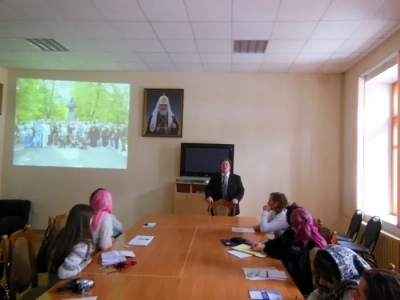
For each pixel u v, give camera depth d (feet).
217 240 9.68
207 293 5.86
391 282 3.48
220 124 19.17
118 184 19.49
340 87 18.75
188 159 18.66
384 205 15.69
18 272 7.52
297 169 18.83
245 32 13.25
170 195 19.26
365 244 13.24
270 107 19.03
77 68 19.30
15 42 15.17
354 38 13.53
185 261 7.68
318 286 5.57
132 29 13.29
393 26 12.25
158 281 6.41
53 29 13.51
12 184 19.72
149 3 10.96
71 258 6.72
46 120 19.85
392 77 14.93
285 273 6.89
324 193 18.69
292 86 18.99
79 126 19.75
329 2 10.52
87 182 19.56
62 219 9.66
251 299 5.63
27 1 11.09
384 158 15.78
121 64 18.25
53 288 6.02
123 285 6.18
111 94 19.69
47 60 17.90
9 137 19.85
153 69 19.10
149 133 19.35
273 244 8.51
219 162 18.53
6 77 19.86
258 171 18.94
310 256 7.27
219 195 15.52
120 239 9.67
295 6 10.86
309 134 18.85
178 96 19.31
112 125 19.65
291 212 8.36
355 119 16.62
